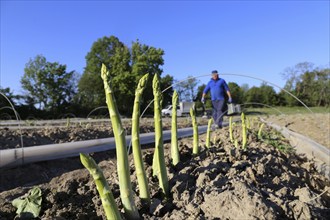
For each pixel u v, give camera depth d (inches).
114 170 158.6
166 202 104.9
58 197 112.8
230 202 88.6
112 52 1958.7
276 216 84.6
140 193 100.7
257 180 123.2
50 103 1595.7
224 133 290.5
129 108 1701.5
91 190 119.3
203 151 171.8
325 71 1523.1
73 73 1742.1
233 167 134.8
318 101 1533.0
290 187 125.3
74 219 101.0
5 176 189.9
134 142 98.2
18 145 279.4
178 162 139.1
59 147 231.6
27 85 1561.3
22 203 107.7
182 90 1893.5
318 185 159.8
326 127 420.5
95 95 1865.2
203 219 87.4
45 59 1584.6
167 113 1430.9
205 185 108.5
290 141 324.8
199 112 1212.5
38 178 197.2
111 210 76.7
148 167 136.3
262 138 277.9
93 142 258.7
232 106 425.7
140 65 1689.2
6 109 942.4
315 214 90.8
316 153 244.7
